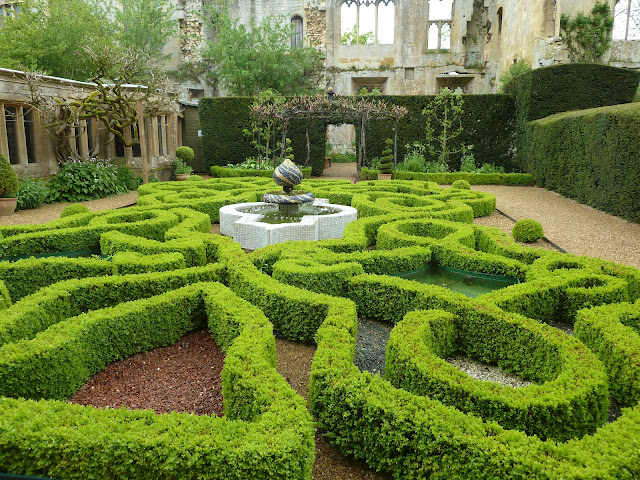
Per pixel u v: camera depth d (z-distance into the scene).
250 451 2.20
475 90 27.77
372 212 9.22
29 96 12.61
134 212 8.46
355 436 2.77
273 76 28.30
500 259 5.93
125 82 15.23
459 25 27.98
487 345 4.00
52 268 5.25
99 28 23.73
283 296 4.40
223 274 5.16
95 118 15.40
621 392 3.35
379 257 5.86
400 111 17.16
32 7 21.98
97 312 3.91
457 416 2.51
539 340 3.57
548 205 12.21
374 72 29.38
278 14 29.19
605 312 3.97
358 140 20.23
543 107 17.22
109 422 2.39
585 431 2.76
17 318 3.66
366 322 4.96
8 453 2.25
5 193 10.52
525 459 2.19
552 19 20.03
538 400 2.68
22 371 3.08
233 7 30.20
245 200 10.39
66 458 2.25
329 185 13.00
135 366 3.93
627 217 9.81
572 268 5.62
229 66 27.61
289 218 8.65
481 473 2.26
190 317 4.46
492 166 19.03
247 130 20.44
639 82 16.88
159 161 18.70
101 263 5.42
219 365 3.96
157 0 28.02
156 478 2.24
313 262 5.39
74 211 8.79
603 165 10.97
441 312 4.04
